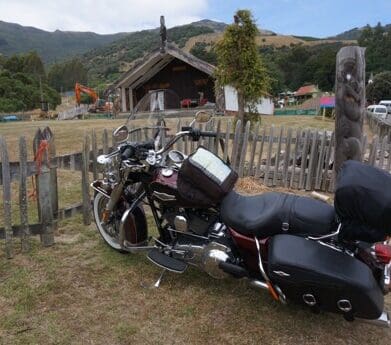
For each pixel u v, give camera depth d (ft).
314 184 23.79
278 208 10.28
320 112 116.37
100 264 13.87
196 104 70.69
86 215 17.07
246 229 10.49
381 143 23.65
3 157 13.48
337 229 9.66
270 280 10.12
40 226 14.84
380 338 10.57
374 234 8.82
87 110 139.54
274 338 10.44
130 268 13.64
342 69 19.99
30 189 22.50
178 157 12.67
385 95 225.97
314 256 9.18
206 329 10.72
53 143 15.48
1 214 18.22
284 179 24.12
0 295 11.94
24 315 11.09
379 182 8.93
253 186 22.97
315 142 23.29
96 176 18.88
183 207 11.86
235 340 10.34
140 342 10.19
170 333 10.54
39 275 13.07
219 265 11.09
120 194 13.71
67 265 13.75
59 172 25.86
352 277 8.73
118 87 75.87
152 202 12.85
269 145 24.11
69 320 10.94
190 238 12.01
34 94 249.75
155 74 78.79
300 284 9.16
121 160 12.92
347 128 20.35
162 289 12.46
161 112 15.38
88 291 12.30
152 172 12.46
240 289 12.51
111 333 10.48
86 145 16.67
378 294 8.92
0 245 15.12
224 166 11.83
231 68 29.37
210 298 12.05
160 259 12.34
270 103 97.50
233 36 28.94
